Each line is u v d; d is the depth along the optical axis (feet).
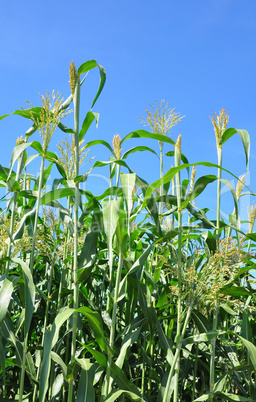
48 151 9.95
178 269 7.91
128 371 9.49
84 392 6.95
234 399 7.70
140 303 8.41
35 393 9.25
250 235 8.63
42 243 9.07
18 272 9.88
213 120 8.71
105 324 9.55
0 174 9.12
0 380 10.46
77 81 8.34
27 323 7.13
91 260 8.00
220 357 10.32
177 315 8.71
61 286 9.45
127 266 8.72
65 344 10.41
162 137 8.70
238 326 11.57
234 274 7.81
